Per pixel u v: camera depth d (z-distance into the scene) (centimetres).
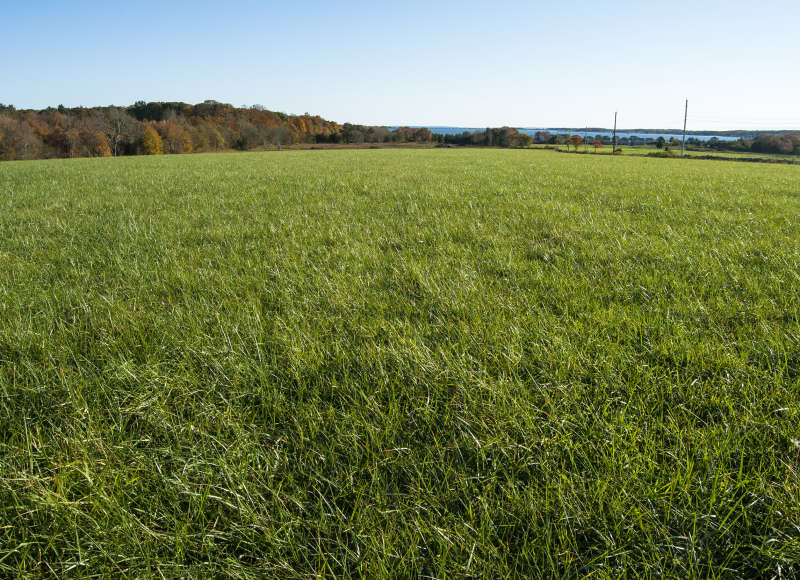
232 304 344
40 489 151
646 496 152
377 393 217
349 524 147
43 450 175
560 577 130
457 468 171
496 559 135
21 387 217
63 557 139
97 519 148
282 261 470
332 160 3250
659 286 367
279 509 151
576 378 227
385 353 253
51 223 707
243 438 186
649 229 616
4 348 264
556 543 141
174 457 174
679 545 138
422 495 158
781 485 153
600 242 537
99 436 185
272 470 170
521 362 244
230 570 133
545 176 1630
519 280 396
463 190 1138
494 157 3869
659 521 143
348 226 659
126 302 348
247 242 572
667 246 503
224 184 1390
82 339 279
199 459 175
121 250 520
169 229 661
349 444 184
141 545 140
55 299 347
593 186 1239
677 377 218
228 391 222
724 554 135
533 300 343
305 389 223
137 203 957
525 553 134
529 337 273
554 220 691
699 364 236
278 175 1758
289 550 142
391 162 2883
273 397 214
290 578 133
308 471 172
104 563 136
